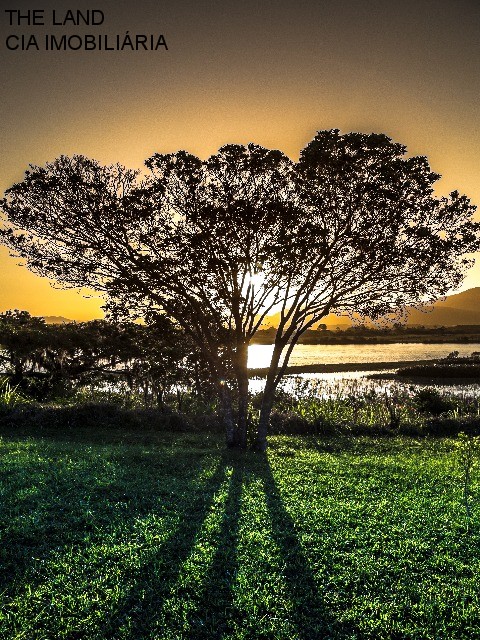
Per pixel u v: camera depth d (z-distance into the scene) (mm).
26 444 15375
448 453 17328
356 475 13344
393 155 14898
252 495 11156
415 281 15773
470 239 14797
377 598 6746
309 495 11297
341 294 16109
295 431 20656
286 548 8195
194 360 23328
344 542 8461
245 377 16984
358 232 15320
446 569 7676
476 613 6473
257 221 14391
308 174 15102
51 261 15461
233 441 16969
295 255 14633
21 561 7418
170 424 19969
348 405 26562
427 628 6117
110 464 13234
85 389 27000
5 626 5895
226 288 15445
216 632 5949
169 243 14758
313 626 6133
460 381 46375
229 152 14844
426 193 14828
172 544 8180
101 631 5871
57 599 6480
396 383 44438
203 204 15055
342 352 102188
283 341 16719
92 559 7512
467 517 9906
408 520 9688
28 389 24234
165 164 14961
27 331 23203
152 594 6668
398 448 18141
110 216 14781
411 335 186625
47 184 14500
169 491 11164
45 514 9227
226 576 7223
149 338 23125
